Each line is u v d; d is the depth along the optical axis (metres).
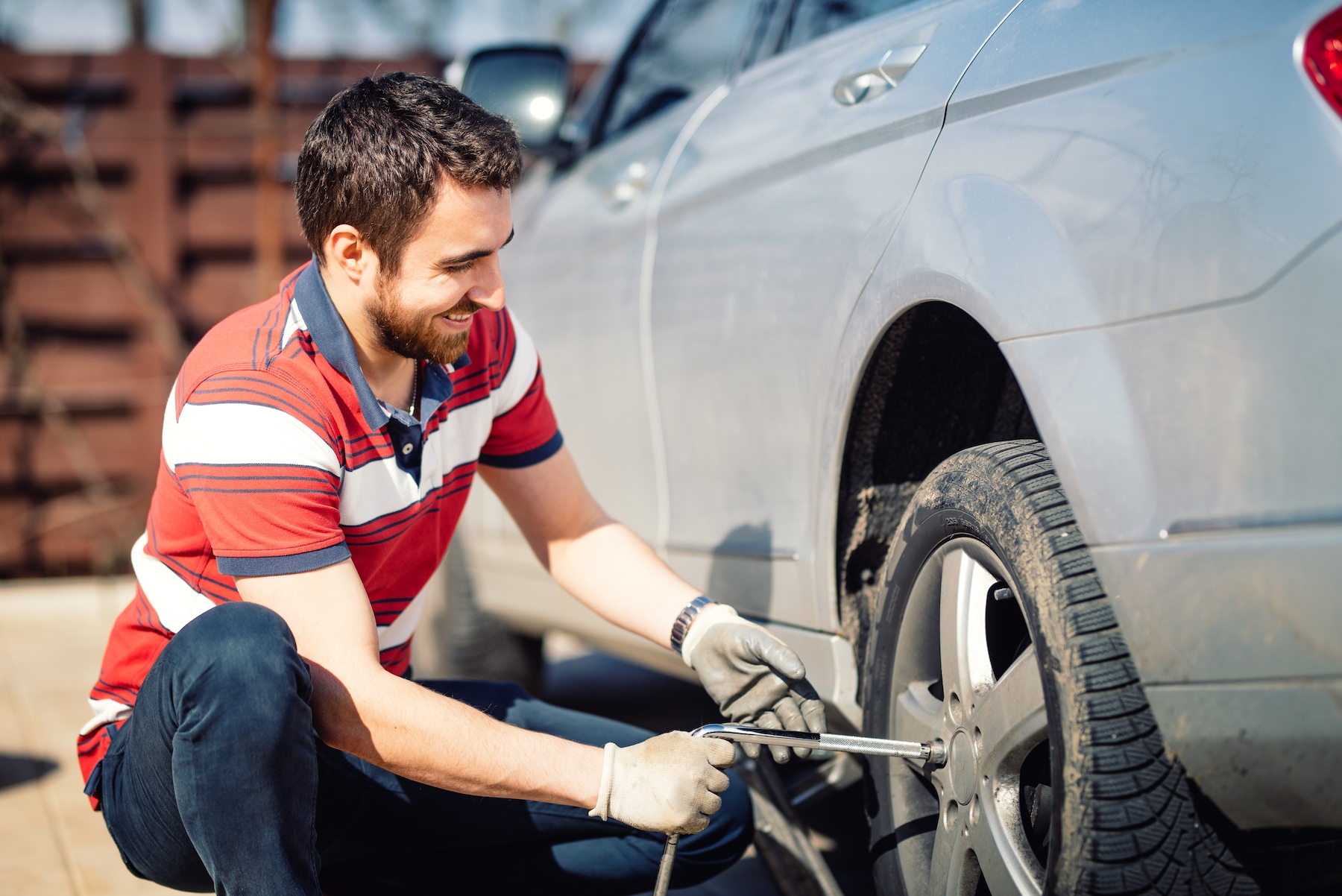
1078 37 1.14
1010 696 1.12
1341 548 0.87
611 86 2.69
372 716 1.19
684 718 3.13
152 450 5.44
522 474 1.58
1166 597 0.97
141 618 1.39
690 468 1.89
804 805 1.74
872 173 1.41
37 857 2.13
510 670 3.13
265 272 5.32
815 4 1.86
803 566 1.55
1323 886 1.06
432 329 1.26
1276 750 0.92
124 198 5.35
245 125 5.43
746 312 1.68
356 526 1.33
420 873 1.51
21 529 5.36
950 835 1.24
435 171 1.17
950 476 1.25
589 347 2.26
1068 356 1.04
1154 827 1.00
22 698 3.38
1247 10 0.99
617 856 1.48
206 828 1.16
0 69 5.18
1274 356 0.91
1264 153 0.93
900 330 1.35
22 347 5.26
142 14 6.25
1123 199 1.02
